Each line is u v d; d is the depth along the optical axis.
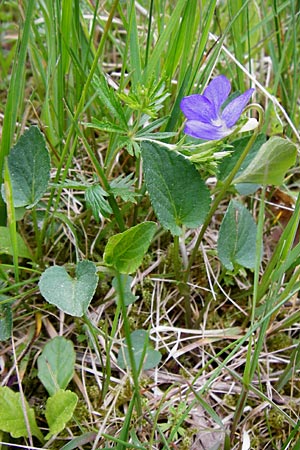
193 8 0.22
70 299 0.19
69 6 0.22
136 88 0.21
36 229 0.23
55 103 0.25
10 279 0.23
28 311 0.23
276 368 0.23
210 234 0.26
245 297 0.24
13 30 0.33
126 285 0.23
